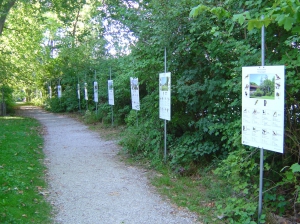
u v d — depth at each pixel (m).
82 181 6.48
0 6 15.76
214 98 6.80
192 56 7.11
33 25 22.27
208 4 5.77
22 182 5.94
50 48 29.64
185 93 7.00
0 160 7.57
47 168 7.53
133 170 7.34
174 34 6.75
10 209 4.55
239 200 4.60
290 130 4.68
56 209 4.97
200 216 4.71
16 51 23.48
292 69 4.47
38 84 33.28
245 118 4.26
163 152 7.87
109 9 14.42
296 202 4.56
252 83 4.11
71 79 23.84
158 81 8.01
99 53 20.28
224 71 6.26
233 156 5.00
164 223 4.47
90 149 9.87
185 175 6.83
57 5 18.31
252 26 3.05
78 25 27.00
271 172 5.07
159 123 8.12
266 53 4.83
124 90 12.94
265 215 4.28
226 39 5.70
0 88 22.62
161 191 5.85
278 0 3.02
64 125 16.48
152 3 6.88
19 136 11.78
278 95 3.74
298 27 3.05
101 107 15.95
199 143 7.20
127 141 8.95
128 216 4.72
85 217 4.67
